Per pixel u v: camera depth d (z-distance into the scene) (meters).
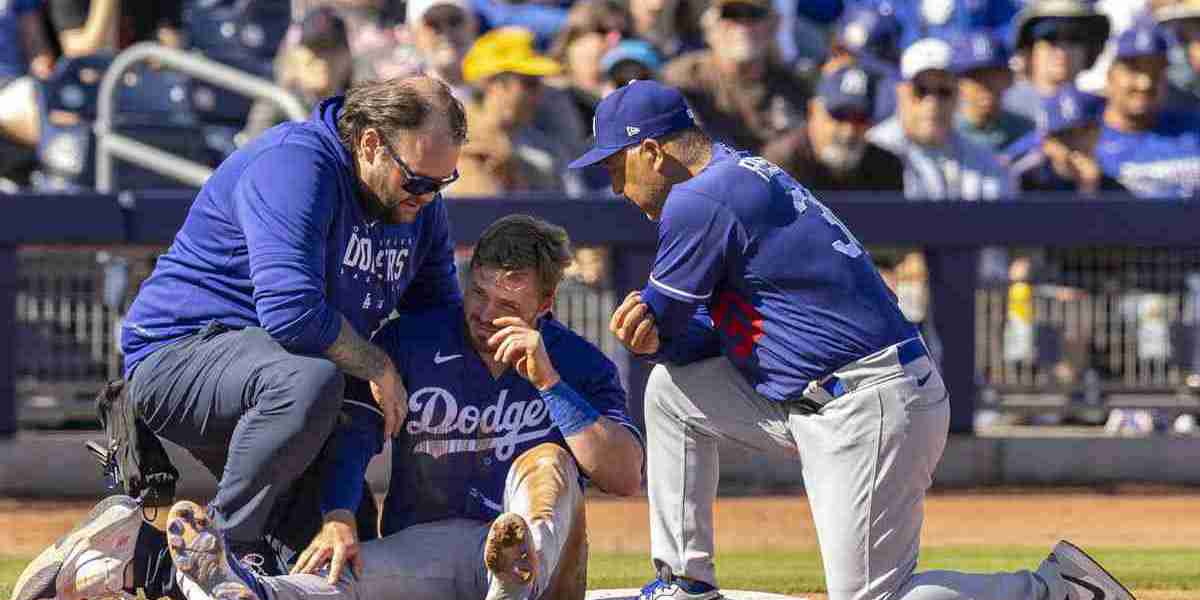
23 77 44.34
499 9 48.69
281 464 17.16
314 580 17.00
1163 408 38.16
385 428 17.77
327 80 42.31
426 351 18.50
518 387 18.56
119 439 18.42
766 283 17.75
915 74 41.12
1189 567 26.33
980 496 35.81
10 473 34.41
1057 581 17.86
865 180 40.47
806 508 33.81
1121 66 44.44
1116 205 37.34
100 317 35.28
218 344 17.62
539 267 18.00
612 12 44.38
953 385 37.09
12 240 33.94
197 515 15.81
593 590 22.16
